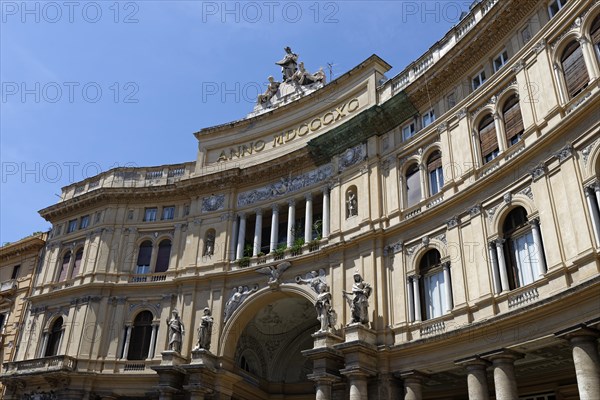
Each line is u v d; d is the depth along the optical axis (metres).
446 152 29.58
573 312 20.19
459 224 27.23
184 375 34.50
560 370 26.14
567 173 22.11
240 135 42.78
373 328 28.88
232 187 40.53
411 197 31.48
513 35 27.58
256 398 38.06
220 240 38.91
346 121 35.00
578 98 22.70
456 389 29.64
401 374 26.69
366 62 36.91
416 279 28.73
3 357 44.06
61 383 37.06
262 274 35.78
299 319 38.81
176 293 38.97
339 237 33.38
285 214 39.25
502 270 24.41
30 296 44.06
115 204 44.03
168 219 42.81
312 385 39.50
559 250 21.72
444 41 32.72
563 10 24.39
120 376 36.75
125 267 41.53
